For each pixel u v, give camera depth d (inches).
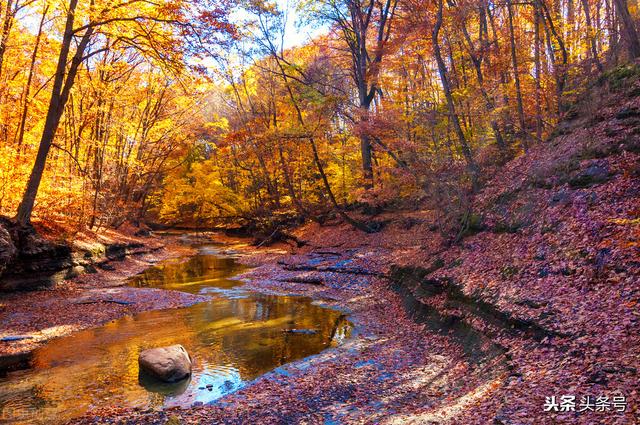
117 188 1300.4
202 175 1908.2
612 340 284.4
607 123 587.2
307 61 1456.7
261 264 1162.0
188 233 2176.4
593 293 360.5
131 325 573.6
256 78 1390.3
